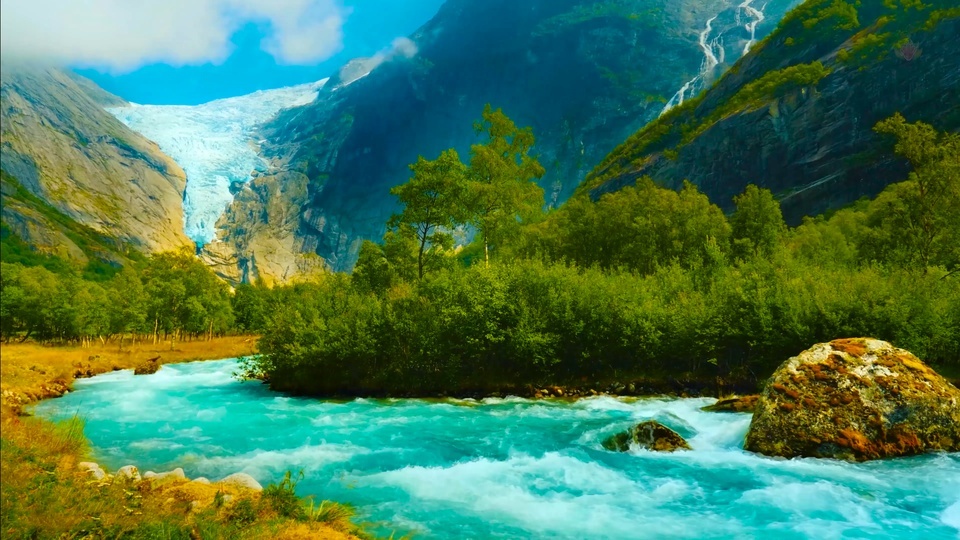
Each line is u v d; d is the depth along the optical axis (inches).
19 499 349.1
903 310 1112.8
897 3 5831.7
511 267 1382.9
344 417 956.6
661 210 2316.7
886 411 654.5
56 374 1497.3
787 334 1163.9
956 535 428.5
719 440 752.3
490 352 1259.8
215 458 669.9
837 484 549.6
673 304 1310.3
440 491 544.4
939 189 1628.9
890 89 4803.2
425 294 1357.0
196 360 2191.2
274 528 399.5
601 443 727.1
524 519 470.3
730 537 430.3
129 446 739.4
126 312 2787.9
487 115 1979.6
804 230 2925.7
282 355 1315.2
